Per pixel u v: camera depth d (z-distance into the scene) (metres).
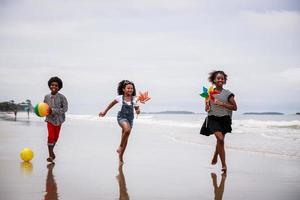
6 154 9.59
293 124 25.73
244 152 10.58
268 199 5.44
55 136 8.64
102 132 17.59
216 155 8.17
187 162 8.73
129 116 8.71
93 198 5.32
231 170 7.78
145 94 8.81
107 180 6.55
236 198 5.48
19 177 6.69
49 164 8.16
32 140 13.03
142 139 14.56
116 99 8.72
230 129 7.80
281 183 6.49
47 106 8.50
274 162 8.83
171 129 21.39
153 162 8.68
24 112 51.97
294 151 10.81
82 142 12.83
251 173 7.45
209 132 8.04
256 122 28.00
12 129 18.28
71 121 32.12
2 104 51.62
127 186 6.11
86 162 8.52
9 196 5.32
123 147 8.55
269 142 13.29
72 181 6.39
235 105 7.71
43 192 5.58
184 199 5.39
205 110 7.86
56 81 8.88
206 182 6.54
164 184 6.33
